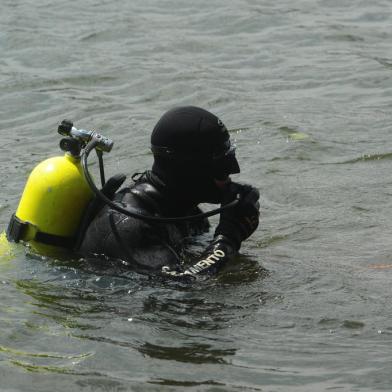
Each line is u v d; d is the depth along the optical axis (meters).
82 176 12.94
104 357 10.44
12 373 10.05
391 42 27.52
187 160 12.52
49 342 10.84
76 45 27.33
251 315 11.64
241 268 13.20
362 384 9.83
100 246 12.59
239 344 10.84
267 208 16.14
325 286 12.59
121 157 18.92
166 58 26.20
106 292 12.23
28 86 23.88
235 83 24.11
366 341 10.91
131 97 23.17
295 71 24.98
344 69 24.98
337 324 11.38
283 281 12.76
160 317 11.56
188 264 12.96
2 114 22.09
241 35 28.31
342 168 18.22
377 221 15.45
